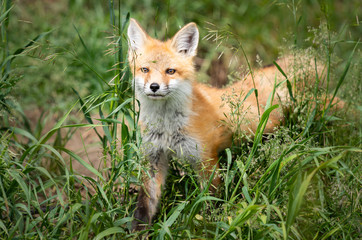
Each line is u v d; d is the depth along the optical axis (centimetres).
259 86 980
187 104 824
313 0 1290
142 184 709
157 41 904
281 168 629
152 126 807
